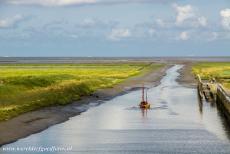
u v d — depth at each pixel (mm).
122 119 73000
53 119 71562
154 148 51719
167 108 86312
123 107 88438
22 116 70000
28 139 56438
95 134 60062
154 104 92625
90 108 86938
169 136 58469
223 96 79188
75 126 66250
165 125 66812
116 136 58656
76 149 51094
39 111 76875
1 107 75812
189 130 62625
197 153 49312
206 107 87438
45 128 64375
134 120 71875
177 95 110125
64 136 58594
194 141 55344
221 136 58344
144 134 59938
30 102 83000
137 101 98625
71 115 77500
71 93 101625
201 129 63344
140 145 53250
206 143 54219
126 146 52688
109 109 85438
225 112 75188
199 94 106312
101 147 52250
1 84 105312
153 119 72688
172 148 51594
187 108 86125
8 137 56625
